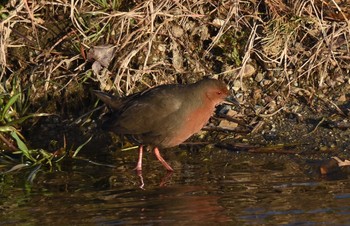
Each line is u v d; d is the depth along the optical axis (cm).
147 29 1316
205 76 1325
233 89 1313
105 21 1334
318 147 1195
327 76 1326
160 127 1145
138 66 1319
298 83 1320
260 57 1325
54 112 1312
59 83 1319
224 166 1145
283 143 1215
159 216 925
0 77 1304
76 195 1026
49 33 1349
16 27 1355
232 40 1342
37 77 1322
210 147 1223
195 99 1146
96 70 1302
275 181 1061
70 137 1276
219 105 1308
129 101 1184
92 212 948
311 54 1325
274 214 922
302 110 1283
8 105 1255
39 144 1262
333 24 1334
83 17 1334
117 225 896
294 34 1341
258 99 1306
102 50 1309
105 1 1342
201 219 910
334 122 1249
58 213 948
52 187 1070
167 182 1077
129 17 1315
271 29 1337
